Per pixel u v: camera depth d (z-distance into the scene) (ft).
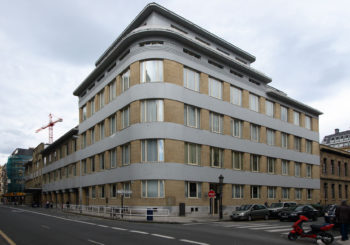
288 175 156.25
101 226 68.90
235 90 132.77
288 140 160.35
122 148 117.19
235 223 84.28
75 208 143.13
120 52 120.78
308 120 180.04
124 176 112.37
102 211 124.88
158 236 52.03
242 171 129.49
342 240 50.49
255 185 136.05
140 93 106.22
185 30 128.16
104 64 132.67
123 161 116.06
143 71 107.76
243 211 94.99
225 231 61.26
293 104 165.68
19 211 143.43
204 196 111.75
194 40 113.91
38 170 259.39
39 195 252.83
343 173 205.67
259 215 98.89
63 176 189.98
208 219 95.04
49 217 100.12
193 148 111.45
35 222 79.30
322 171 186.60
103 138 133.90
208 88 119.55
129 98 110.32
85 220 87.51
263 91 146.61
